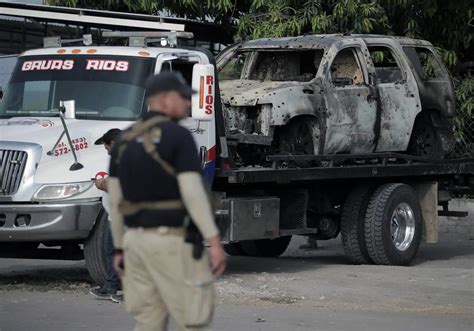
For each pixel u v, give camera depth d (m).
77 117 25.47
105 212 23.72
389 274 28.08
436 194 34.22
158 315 12.98
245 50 31.95
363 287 25.55
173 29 27.94
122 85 25.64
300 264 31.50
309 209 31.53
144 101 25.42
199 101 24.86
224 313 21.28
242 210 27.66
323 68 29.89
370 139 31.08
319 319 20.86
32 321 20.02
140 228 12.51
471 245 39.28
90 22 28.55
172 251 12.39
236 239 27.47
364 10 39.78
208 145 26.44
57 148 24.08
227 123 28.83
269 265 31.19
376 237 31.05
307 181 30.91
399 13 42.72
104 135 22.67
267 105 28.23
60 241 25.42
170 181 12.42
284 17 40.22
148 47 26.56
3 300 22.61
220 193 27.39
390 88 31.62
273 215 28.61
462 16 42.94
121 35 27.16
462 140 42.84
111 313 21.09
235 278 27.00
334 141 29.97
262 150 29.50
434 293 24.80
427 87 33.03
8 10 28.27
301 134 29.53
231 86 29.91
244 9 43.00
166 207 12.43
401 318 21.22
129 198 12.55
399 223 31.91
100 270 23.95
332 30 40.28
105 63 26.00
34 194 23.66
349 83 30.61
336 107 29.88
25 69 26.77
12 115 26.36
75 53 26.42
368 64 31.17
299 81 30.41
